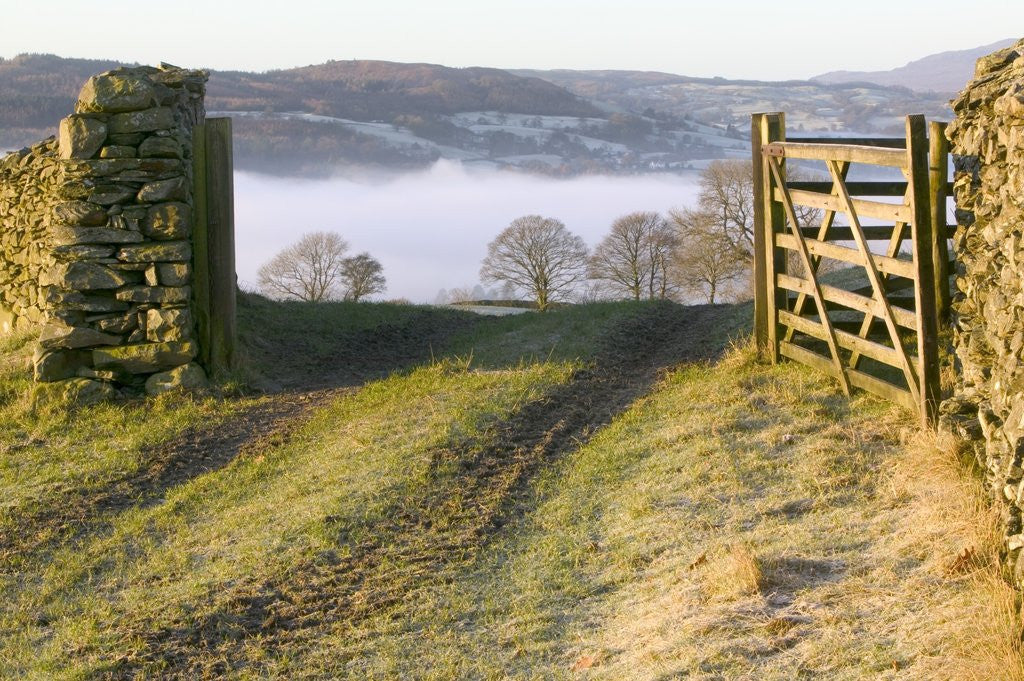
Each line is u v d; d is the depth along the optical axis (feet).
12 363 47.55
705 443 32.76
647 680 19.12
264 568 27.09
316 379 50.55
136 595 26.45
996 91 27.45
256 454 38.42
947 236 35.09
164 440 40.27
